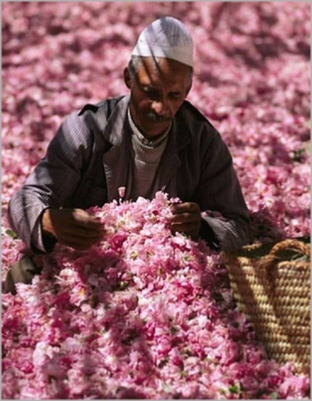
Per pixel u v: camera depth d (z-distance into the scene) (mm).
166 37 5570
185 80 5637
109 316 5352
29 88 11438
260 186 8227
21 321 5520
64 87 11609
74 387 5012
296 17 14688
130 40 13438
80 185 6016
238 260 5398
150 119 5656
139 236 5680
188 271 5605
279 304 5254
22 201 5723
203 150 6125
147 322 5352
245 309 5434
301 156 9367
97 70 12336
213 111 10664
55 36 13469
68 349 5230
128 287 5551
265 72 12547
